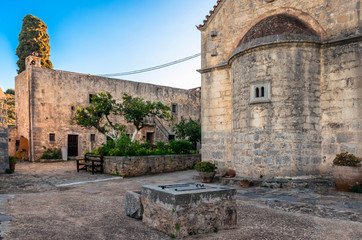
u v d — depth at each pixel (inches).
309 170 365.7
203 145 516.1
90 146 864.3
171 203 172.7
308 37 370.6
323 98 378.0
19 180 434.3
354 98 352.8
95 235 174.6
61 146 809.5
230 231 183.6
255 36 390.6
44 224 195.2
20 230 178.9
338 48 369.1
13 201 272.1
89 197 302.8
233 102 430.0
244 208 246.5
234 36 481.1
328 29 377.4
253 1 457.7
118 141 552.7
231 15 487.2
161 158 563.5
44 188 376.8
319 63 380.5
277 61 374.0
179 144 644.1
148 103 654.5
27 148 813.9
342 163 321.1
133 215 213.0
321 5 384.5
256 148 380.2
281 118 368.5
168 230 175.0
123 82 958.4
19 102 844.6
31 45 1076.5
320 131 376.2
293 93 368.8
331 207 246.1
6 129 514.0
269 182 356.2
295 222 202.7
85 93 871.7
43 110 786.8
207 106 514.3
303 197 291.6
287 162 362.9
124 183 420.2
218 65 496.4
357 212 227.9
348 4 362.3
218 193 187.6
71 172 546.3
